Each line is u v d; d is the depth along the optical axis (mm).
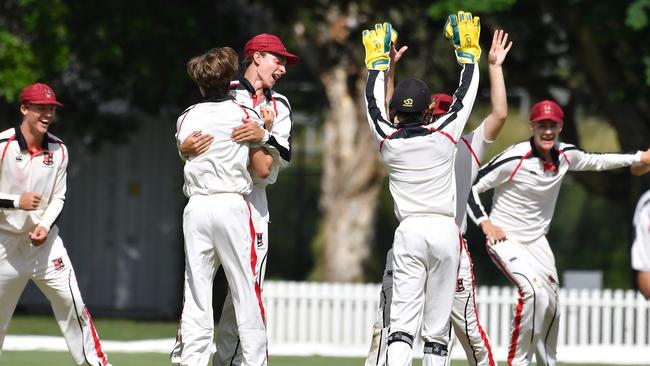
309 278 105562
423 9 69375
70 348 29531
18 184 28766
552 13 66062
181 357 26625
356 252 92375
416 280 26312
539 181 31766
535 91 75062
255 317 26703
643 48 57688
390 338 26141
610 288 106312
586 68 67188
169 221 75750
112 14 63031
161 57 64625
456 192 28375
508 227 32531
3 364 36844
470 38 27438
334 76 88625
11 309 29609
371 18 73000
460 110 26578
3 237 28688
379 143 26672
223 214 26312
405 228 26266
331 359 43812
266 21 80750
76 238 76125
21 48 62344
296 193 114875
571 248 111938
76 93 71312
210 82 26828
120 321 68062
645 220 25297
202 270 26641
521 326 31984
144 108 71562
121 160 76188
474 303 28484
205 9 69062
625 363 44781
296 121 103938
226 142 26453
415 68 77875
